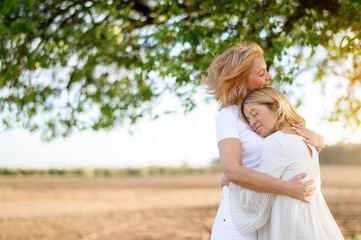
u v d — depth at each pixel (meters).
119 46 4.25
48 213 13.01
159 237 8.49
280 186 2.12
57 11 4.37
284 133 2.28
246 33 3.63
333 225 2.23
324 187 20.83
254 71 2.45
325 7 3.68
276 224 2.15
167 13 4.12
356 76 4.52
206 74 3.02
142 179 39.09
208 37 3.59
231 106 2.47
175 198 18.27
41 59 4.13
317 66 4.74
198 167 57.81
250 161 2.34
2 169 50.34
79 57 4.52
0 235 8.78
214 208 13.94
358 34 3.37
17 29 3.96
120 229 9.59
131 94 4.66
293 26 3.95
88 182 34.41
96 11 4.20
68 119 4.84
